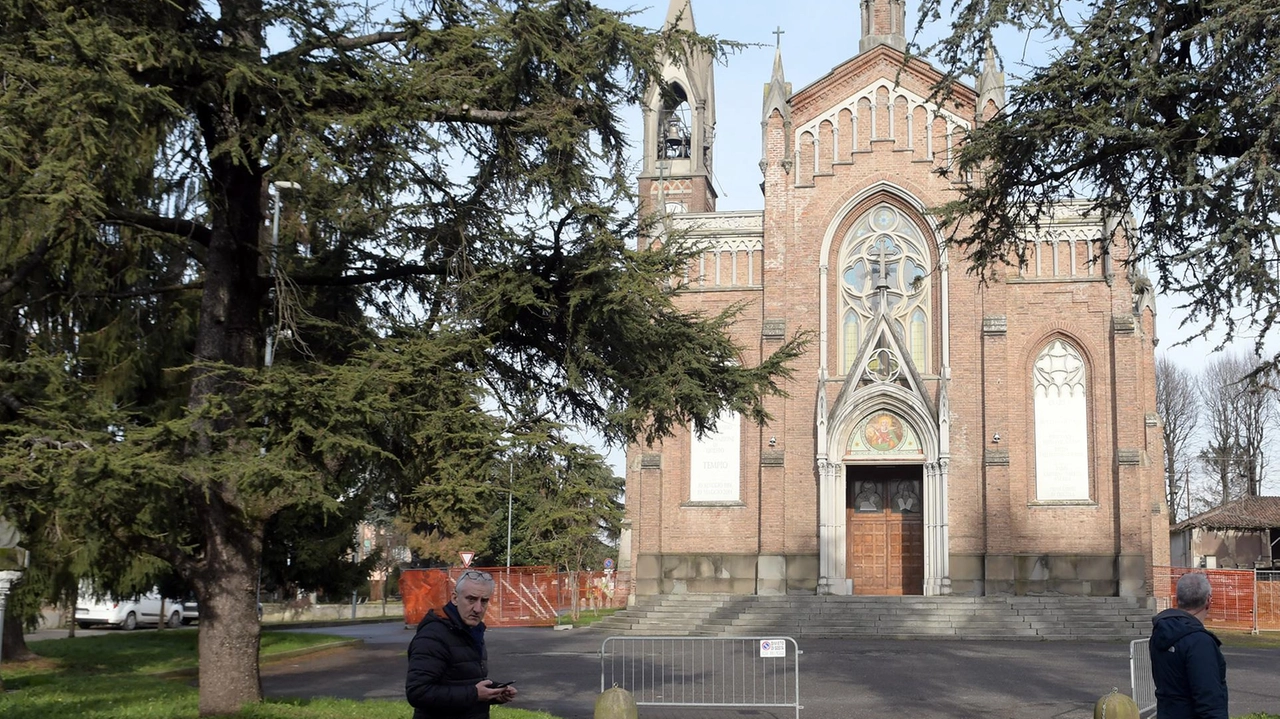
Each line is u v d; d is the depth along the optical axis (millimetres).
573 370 17219
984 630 39156
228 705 17266
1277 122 12289
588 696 22797
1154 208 14945
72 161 13336
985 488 43656
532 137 17109
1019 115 14500
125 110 13531
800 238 46094
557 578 47781
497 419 16109
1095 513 43438
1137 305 43781
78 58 13406
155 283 25156
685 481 45875
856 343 45594
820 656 31938
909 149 45750
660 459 45844
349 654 33062
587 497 16328
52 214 14281
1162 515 47406
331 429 14750
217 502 17250
